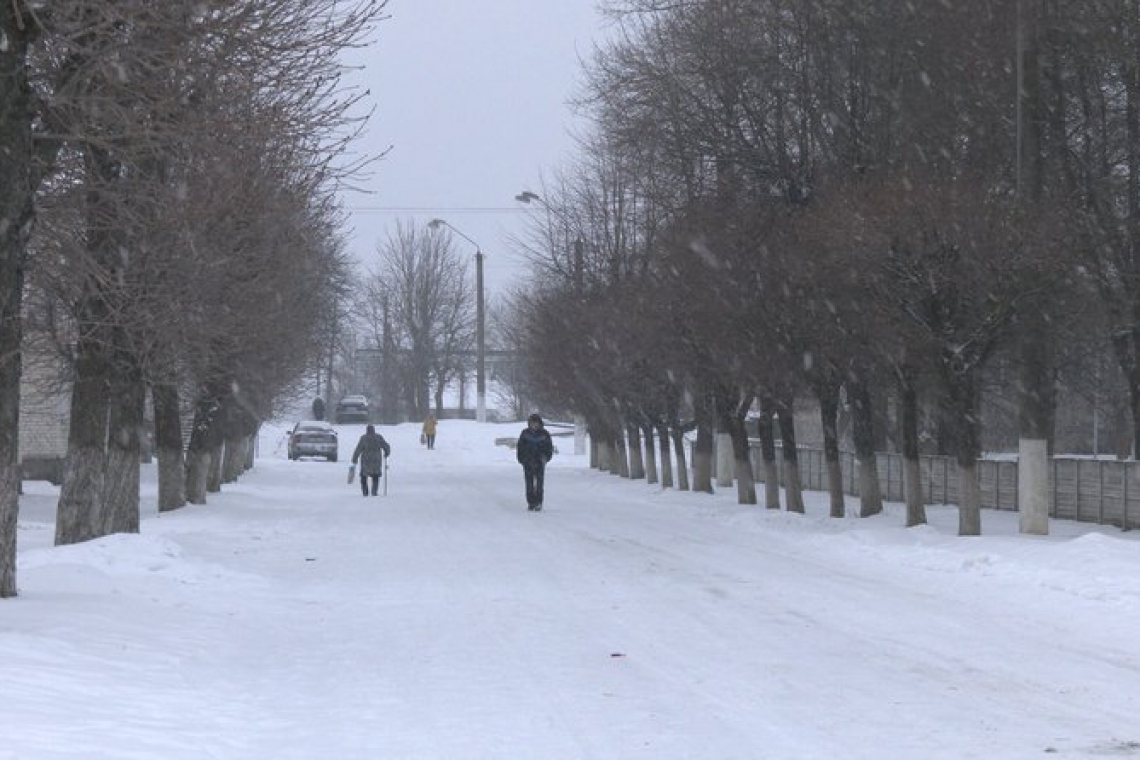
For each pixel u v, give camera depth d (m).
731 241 102.62
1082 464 101.19
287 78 53.91
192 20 47.72
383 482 170.00
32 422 163.38
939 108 95.06
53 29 45.78
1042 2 88.88
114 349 73.31
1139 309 95.38
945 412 114.94
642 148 121.88
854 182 94.50
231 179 64.88
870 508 105.56
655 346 129.62
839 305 86.81
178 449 113.88
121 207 57.75
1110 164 98.00
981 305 78.94
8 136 45.03
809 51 106.69
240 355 102.69
